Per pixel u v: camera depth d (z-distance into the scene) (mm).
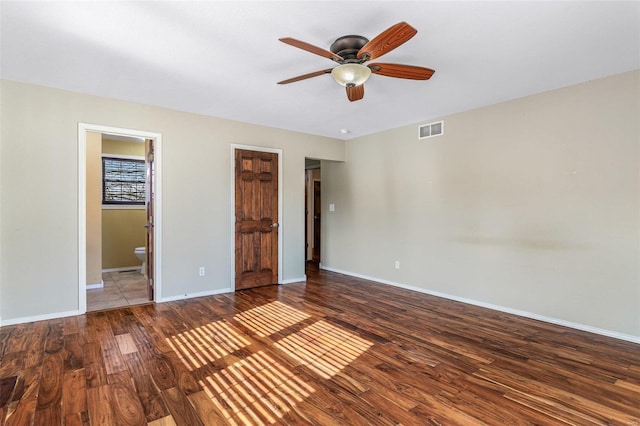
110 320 3359
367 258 5434
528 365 2467
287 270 5137
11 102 3160
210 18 2078
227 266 4520
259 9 1981
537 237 3486
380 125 4820
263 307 3848
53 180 3355
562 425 1794
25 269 3240
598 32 2250
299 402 1990
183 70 2883
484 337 2992
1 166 3133
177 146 4086
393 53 2553
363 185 5496
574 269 3238
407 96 3549
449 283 4285
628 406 1969
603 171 3061
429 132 4500
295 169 5199
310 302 4066
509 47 2465
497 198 3803
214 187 4383
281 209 5047
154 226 3992
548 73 2951
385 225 5133
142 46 2453
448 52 2543
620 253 2979
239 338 2939
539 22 2127
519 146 3607
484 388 2154
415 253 4695
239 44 2420
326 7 1959
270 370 2373
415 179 4691
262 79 3082
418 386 2174
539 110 3455
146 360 2504
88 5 1940
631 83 2902
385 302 4090
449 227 4285
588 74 2982
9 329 3072
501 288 3777
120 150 6031
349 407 1943
